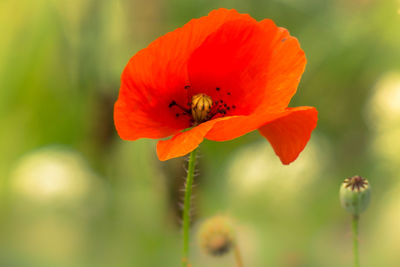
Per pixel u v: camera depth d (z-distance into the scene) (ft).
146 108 1.78
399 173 2.32
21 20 2.77
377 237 2.15
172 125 1.81
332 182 2.31
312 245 2.18
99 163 2.58
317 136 2.66
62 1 2.74
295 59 1.77
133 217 2.33
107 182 2.42
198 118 1.83
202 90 1.85
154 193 2.37
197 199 2.34
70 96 2.76
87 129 2.72
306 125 1.74
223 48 1.80
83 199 2.30
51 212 2.26
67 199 2.28
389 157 2.37
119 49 2.77
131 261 2.23
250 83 1.82
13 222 2.23
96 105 2.73
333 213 2.24
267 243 2.18
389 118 2.41
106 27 2.74
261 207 2.25
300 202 2.25
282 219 2.23
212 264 2.18
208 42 1.79
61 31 2.75
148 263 2.24
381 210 2.20
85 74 2.75
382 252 2.12
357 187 1.77
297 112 1.73
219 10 1.74
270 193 2.26
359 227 2.21
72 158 2.40
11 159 2.65
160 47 1.75
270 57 1.80
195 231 2.28
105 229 2.27
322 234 2.20
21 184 2.31
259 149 2.36
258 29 1.79
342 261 2.15
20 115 2.77
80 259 2.18
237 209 2.27
